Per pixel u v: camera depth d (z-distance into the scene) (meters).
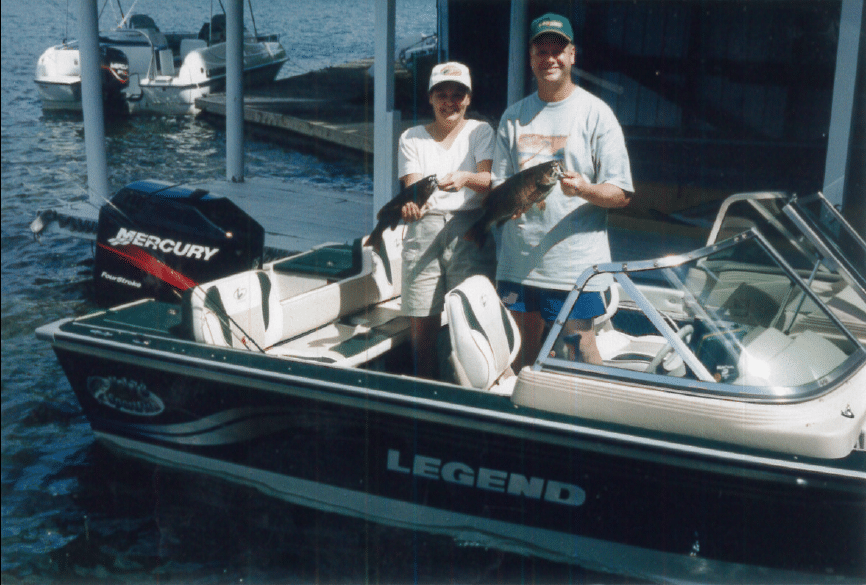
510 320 3.04
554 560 2.71
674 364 2.49
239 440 3.06
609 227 6.57
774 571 2.42
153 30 14.41
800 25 7.37
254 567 2.76
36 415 3.85
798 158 7.50
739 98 7.74
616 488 2.51
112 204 4.53
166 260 4.36
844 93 4.64
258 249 4.57
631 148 8.04
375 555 2.80
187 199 4.47
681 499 2.44
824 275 2.86
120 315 3.37
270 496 3.11
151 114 13.59
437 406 2.61
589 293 2.79
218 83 13.96
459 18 8.02
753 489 2.32
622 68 7.98
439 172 3.09
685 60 7.79
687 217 6.60
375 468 2.85
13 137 11.38
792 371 2.43
